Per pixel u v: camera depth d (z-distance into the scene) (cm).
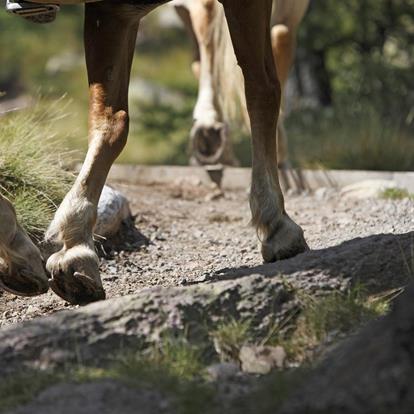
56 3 890
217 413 662
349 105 2430
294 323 807
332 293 831
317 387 638
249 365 753
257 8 981
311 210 1435
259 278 826
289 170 1645
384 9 2655
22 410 674
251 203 1004
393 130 1920
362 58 2645
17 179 1193
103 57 943
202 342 778
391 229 1190
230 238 1267
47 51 4041
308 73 2653
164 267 1126
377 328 654
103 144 929
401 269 863
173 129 2870
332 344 776
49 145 1284
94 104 942
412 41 2667
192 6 1634
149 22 4184
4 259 888
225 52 1496
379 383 605
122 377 710
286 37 1552
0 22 3875
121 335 768
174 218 1368
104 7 938
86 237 895
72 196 909
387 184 1553
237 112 1603
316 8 2636
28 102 1383
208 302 800
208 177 1645
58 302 1025
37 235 1131
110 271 1120
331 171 1636
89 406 666
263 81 1010
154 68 3944
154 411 667
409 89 2495
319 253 888
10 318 992
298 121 2339
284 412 627
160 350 762
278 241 977
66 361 745
